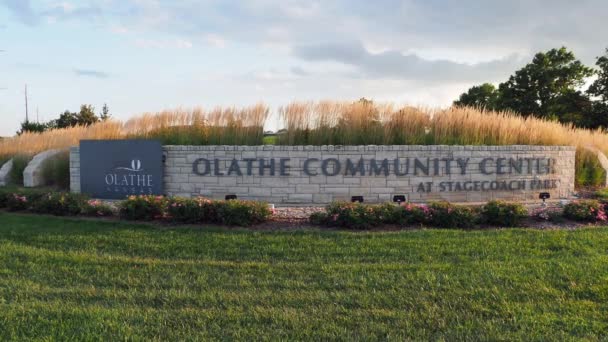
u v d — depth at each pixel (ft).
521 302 15.08
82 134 51.24
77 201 30.27
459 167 37.60
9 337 12.37
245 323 13.43
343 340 12.33
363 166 36.19
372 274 17.94
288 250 21.38
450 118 40.78
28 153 51.16
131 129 43.73
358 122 38.96
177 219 27.07
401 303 15.01
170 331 12.77
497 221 27.27
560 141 45.01
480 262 19.52
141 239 23.16
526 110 120.67
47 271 18.33
